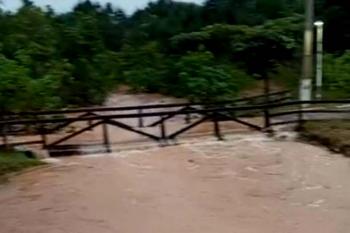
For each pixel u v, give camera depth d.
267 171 10.38
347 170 10.38
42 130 11.85
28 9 24.30
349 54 24.53
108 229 7.82
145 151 11.69
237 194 9.23
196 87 22.98
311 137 12.30
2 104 15.59
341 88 21.95
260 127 13.27
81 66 24.56
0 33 22.42
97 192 9.27
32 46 21.23
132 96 28.14
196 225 7.95
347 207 8.65
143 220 8.13
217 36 28.94
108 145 11.91
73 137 12.78
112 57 31.58
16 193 9.31
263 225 7.95
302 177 10.05
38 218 8.26
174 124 15.59
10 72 15.79
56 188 9.45
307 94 15.72
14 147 11.66
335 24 29.52
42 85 17.20
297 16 29.73
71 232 7.72
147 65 31.02
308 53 15.56
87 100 23.92
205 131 13.63
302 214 8.38
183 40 30.36
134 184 9.66
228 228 7.84
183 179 9.94
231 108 12.77
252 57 27.14
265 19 35.44
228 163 10.84
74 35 26.28
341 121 13.41
